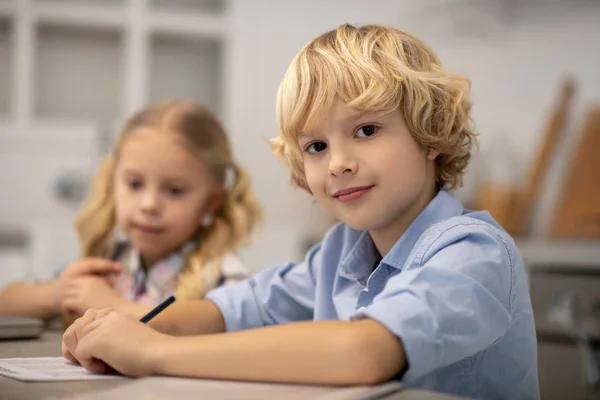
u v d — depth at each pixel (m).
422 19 2.95
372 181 0.80
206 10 3.17
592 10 2.55
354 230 1.00
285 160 0.95
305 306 1.05
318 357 0.64
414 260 0.81
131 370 0.71
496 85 2.80
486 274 0.76
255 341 0.67
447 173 0.92
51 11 2.86
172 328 0.98
